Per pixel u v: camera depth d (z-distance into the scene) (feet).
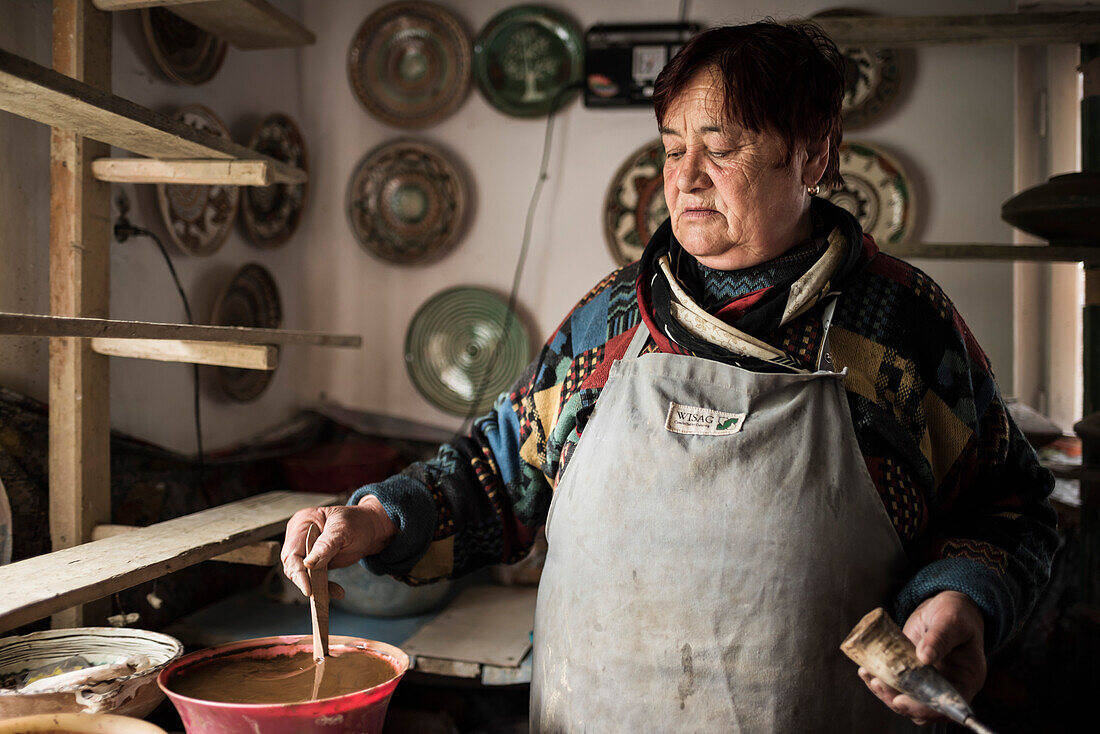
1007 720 6.48
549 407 3.52
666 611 2.89
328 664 2.96
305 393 8.74
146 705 3.33
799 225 3.10
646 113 8.21
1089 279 6.20
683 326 3.11
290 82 8.39
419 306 8.60
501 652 5.80
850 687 2.84
